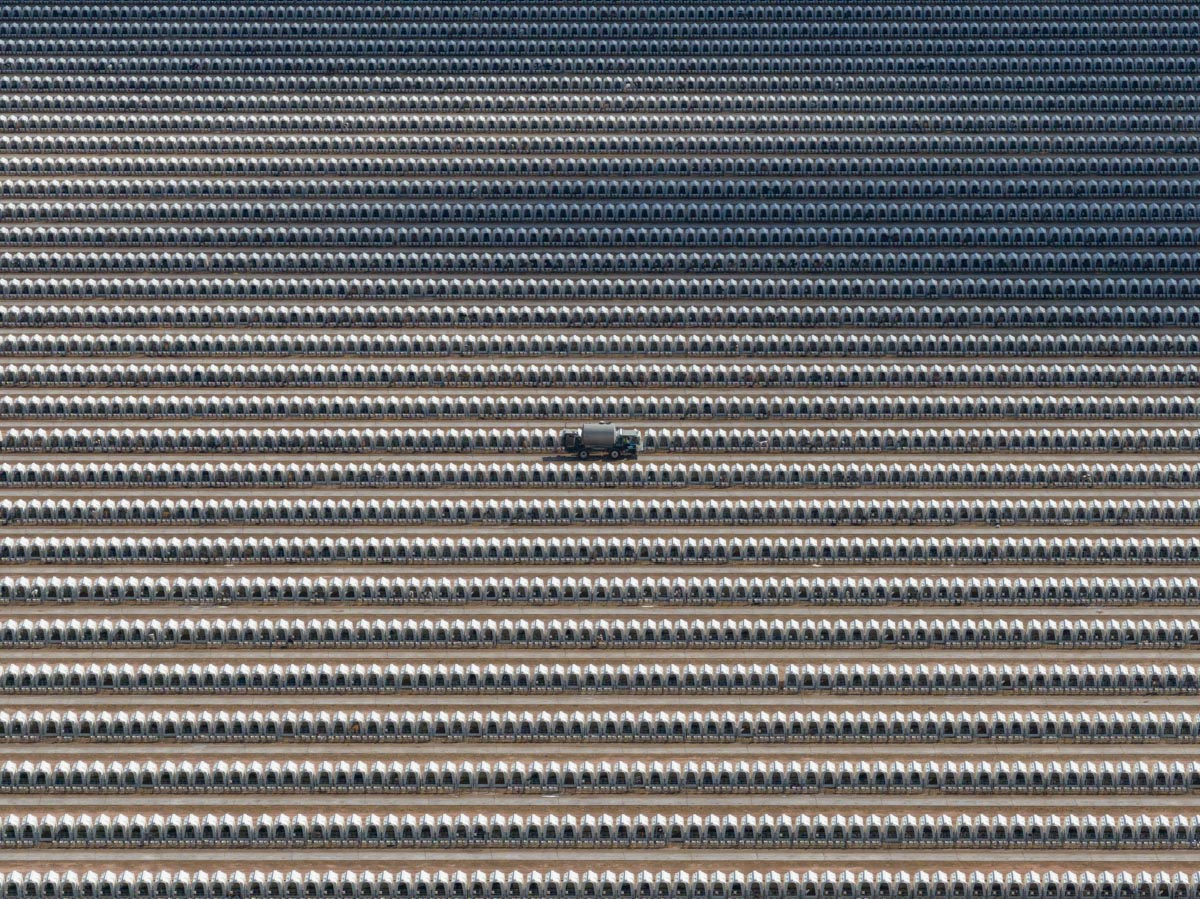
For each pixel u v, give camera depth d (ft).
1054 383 445.37
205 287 470.80
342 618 376.07
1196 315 460.96
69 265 477.77
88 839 330.54
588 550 396.37
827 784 343.67
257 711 355.15
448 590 385.09
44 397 435.12
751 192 505.25
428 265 480.64
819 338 454.81
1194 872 323.57
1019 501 408.46
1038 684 363.56
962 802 339.36
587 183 506.48
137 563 394.52
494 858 328.70
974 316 462.19
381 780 342.44
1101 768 342.44
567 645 374.63
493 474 419.33
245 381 445.37
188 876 323.16
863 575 387.75
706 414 437.17
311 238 490.08
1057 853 330.54
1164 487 417.69
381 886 323.98
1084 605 385.50
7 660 363.97
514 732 353.92
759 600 385.70
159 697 361.51
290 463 419.33
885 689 364.17
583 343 454.81
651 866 326.24
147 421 433.89
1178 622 374.43
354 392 442.09
